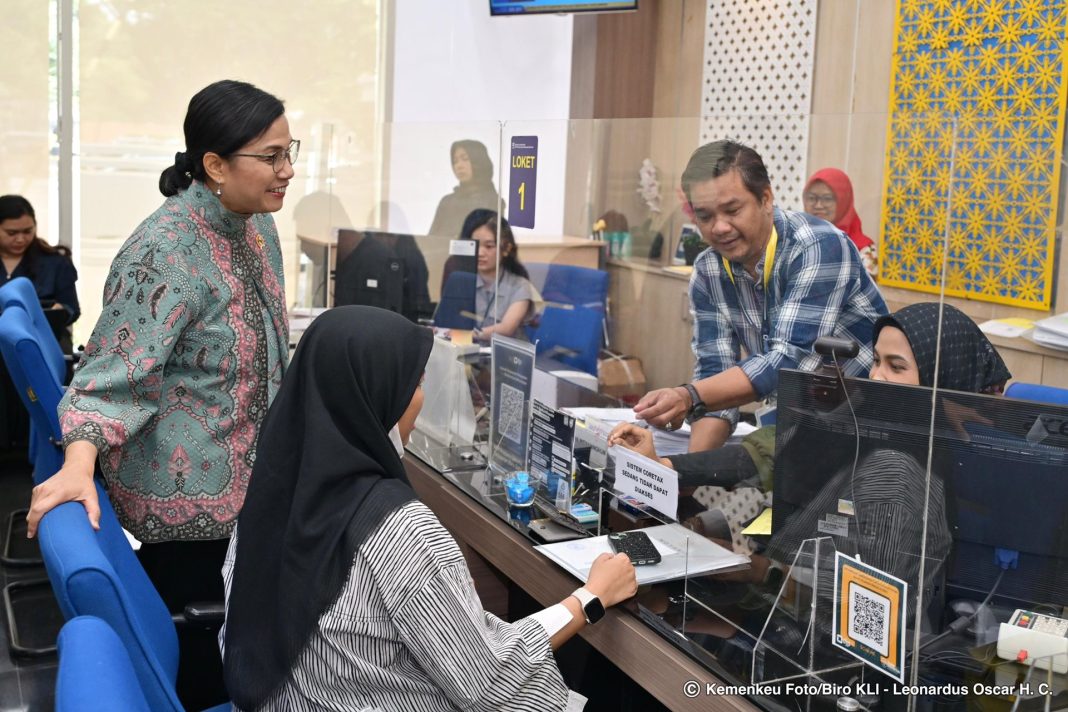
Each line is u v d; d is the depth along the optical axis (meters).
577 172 2.17
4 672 2.68
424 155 2.73
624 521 1.92
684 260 1.78
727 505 1.56
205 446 1.88
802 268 1.45
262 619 1.31
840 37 4.30
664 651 1.50
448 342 2.60
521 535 1.98
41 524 1.40
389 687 1.26
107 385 1.73
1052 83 3.34
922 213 1.30
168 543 1.94
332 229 3.40
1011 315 1.32
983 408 1.24
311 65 5.93
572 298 2.22
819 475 1.38
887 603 1.28
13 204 4.53
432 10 6.11
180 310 1.78
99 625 1.03
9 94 5.34
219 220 1.87
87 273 5.63
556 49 6.34
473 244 2.53
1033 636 1.26
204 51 5.68
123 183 5.62
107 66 5.50
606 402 2.11
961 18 3.69
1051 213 1.28
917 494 1.29
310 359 1.31
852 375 1.37
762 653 1.43
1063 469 1.21
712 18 5.11
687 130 1.81
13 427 4.42
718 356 1.67
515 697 1.33
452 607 1.24
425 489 2.41
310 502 1.27
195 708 1.95
